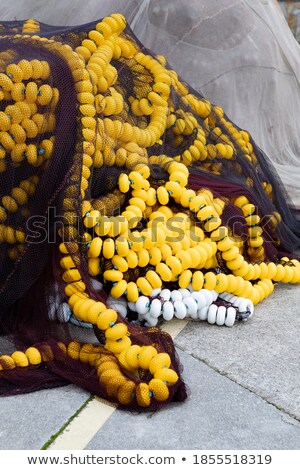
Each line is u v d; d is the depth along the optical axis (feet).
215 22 13.60
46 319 8.79
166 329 9.67
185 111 11.29
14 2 15.48
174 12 13.46
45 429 7.36
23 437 7.22
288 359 8.87
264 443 7.20
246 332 9.64
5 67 8.78
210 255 9.84
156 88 10.56
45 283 8.83
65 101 8.80
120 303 9.27
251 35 14.07
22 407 7.74
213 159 11.54
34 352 8.38
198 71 13.65
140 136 10.21
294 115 15.76
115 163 9.80
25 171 8.86
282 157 15.48
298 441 7.25
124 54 10.44
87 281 8.67
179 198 9.96
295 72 15.37
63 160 8.68
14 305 9.14
